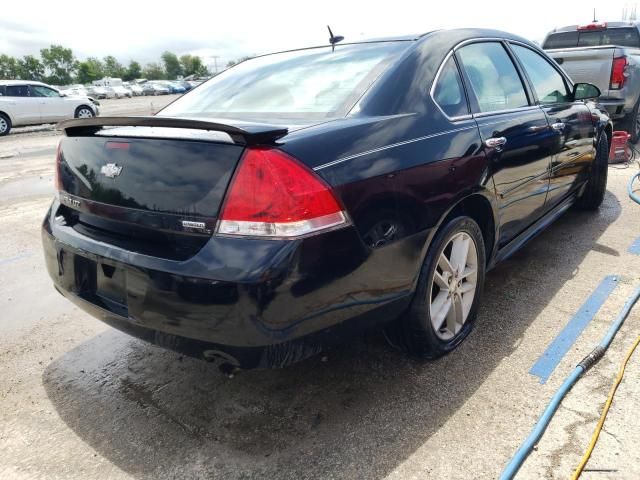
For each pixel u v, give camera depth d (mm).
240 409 2449
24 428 2395
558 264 3844
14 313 3545
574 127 3910
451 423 2262
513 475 1951
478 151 2674
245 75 3031
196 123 1920
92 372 2820
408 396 2459
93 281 2316
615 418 2213
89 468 2141
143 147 2117
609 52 7207
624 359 2609
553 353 2723
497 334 2939
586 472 1952
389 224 2168
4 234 5309
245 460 2135
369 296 2141
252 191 1859
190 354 2066
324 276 1929
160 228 2051
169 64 137375
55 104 18016
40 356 3004
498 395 2422
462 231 2680
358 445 2174
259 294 1817
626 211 4992
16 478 2100
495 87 3133
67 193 2514
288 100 2557
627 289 3365
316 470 2059
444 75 2721
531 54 3738
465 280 2848
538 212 3598
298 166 1893
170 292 1946
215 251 1886
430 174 2361
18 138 15945
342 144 2064
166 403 2525
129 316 2135
